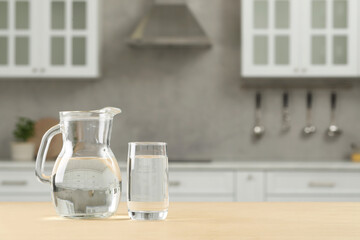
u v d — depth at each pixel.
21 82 4.46
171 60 4.47
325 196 3.70
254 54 4.02
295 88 4.44
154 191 1.04
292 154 4.45
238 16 4.47
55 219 1.06
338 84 4.40
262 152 4.45
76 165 1.05
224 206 1.29
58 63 4.07
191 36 4.02
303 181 3.71
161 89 4.47
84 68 4.05
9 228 0.94
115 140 4.45
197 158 4.44
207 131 4.46
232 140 4.45
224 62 4.46
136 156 1.05
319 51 4.03
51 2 4.06
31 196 3.72
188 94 4.47
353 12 4.01
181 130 4.46
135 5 4.49
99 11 4.24
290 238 0.85
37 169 1.14
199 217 1.09
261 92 4.46
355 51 4.01
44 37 4.05
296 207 1.27
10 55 4.04
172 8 4.16
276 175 3.71
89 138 1.06
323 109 4.45
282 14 4.02
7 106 4.46
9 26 4.04
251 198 3.71
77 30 4.05
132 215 1.05
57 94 4.46
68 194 1.04
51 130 1.16
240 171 3.71
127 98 4.46
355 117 4.45
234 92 4.46
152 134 4.46
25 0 4.05
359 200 3.68
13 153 4.12
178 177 3.72
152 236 0.86
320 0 4.02
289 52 4.02
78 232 0.90
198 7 4.48
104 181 1.05
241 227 0.95
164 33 4.02
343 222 1.02
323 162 4.04
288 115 4.45
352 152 4.38
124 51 4.48
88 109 4.46
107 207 1.06
